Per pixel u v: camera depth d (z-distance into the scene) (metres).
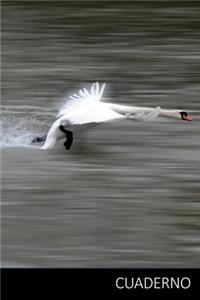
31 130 18.92
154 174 17.89
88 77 26.20
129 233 15.51
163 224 15.83
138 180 17.58
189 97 23.66
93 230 15.60
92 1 36.91
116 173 17.83
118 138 19.69
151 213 16.23
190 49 29.91
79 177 17.61
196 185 17.41
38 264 14.43
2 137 18.69
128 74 26.50
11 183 17.27
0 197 16.77
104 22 33.59
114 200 16.75
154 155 18.83
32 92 23.98
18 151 18.27
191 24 33.28
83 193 16.98
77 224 15.80
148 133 20.05
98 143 19.31
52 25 33.12
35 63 27.81
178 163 18.42
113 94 24.30
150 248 14.98
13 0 37.06
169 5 36.31
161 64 27.80
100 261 14.59
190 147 19.30
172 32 32.19
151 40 31.14
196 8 35.84
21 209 16.34
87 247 15.01
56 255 14.71
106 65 27.67
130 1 36.97
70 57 28.83
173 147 19.30
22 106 21.17
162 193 17.06
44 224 15.83
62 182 17.36
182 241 15.24
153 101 23.42
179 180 17.64
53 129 16.98
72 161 18.22
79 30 32.44
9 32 32.19
